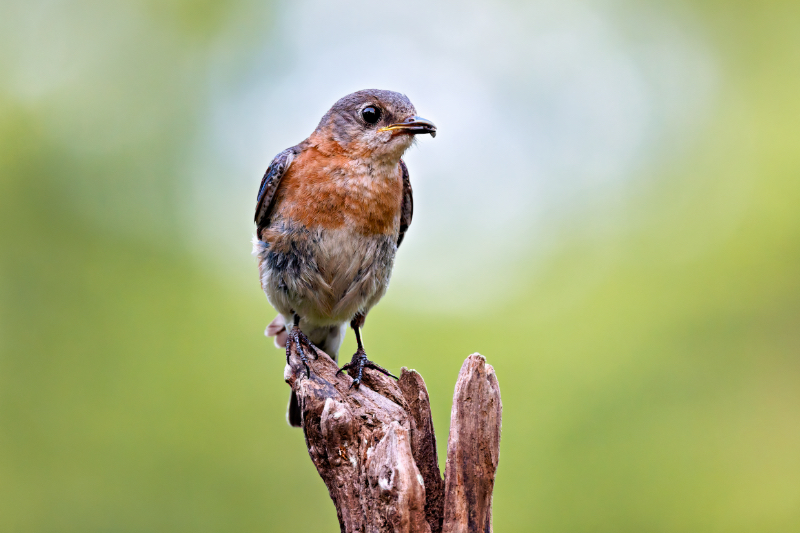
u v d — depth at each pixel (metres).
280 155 9.22
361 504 6.41
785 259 14.50
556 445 12.92
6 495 13.04
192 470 13.36
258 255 9.25
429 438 6.95
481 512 6.32
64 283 14.84
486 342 14.45
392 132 8.84
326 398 7.05
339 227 8.83
